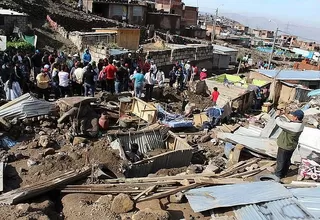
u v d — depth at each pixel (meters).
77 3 43.56
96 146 10.79
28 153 10.18
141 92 16.97
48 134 11.59
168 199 7.56
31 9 31.80
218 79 25.38
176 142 11.73
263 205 6.52
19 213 6.75
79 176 8.59
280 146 8.12
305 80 25.98
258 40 77.25
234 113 19.11
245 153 10.29
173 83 21.72
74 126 11.73
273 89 24.39
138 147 11.55
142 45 33.78
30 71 15.89
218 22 97.94
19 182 8.50
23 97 12.17
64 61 17.45
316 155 9.42
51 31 29.55
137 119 14.03
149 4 52.66
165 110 16.80
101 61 17.45
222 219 6.25
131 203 7.10
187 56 31.84
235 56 41.59
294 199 6.68
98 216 6.85
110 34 28.64
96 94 16.34
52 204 7.52
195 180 8.09
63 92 14.97
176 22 52.28
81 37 26.91
